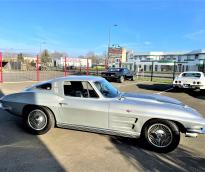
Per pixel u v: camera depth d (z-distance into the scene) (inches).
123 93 200.2
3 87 488.1
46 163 138.4
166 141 158.7
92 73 1112.8
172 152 162.6
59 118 186.2
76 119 180.7
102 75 758.5
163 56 3117.6
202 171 135.0
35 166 134.1
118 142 177.2
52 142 173.2
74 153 154.6
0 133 190.7
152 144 161.8
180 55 2957.7
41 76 908.6
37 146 164.4
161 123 158.4
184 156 156.3
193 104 369.1
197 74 524.7
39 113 188.9
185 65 1742.1
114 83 724.0
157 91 541.0
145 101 172.7
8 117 240.2
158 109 159.8
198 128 151.5
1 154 149.3
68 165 136.9
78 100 180.1
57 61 1558.8
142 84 715.4
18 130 199.6
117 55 1513.3
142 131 164.9
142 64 1993.1
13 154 149.7
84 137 185.6
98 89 179.9
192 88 491.8
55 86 190.2
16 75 935.0
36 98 188.7
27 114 191.2
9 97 198.7
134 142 177.9
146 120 161.0
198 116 156.3
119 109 167.0
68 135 189.2
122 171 131.6
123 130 168.6
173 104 170.7
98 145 170.1
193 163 145.6
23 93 196.5
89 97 179.8
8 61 1364.4
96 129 176.6
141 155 155.3
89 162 141.8
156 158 151.4
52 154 151.7
